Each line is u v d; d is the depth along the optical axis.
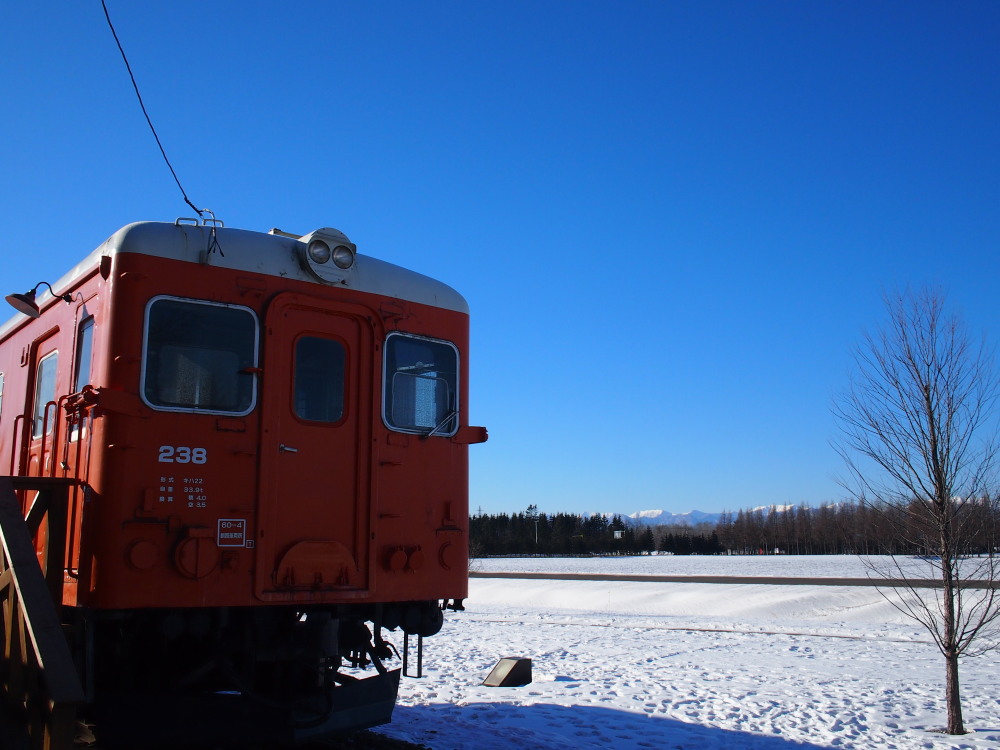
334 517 5.86
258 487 5.53
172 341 5.42
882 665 12.43
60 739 4.00
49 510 5.22
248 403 5.63
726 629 17.78
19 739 4.50
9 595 4.72
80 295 6.03
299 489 5.73
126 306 5.32
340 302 6.12
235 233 5.84
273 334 5.78
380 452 6.14
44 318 6.83
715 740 7.64
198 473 5.35
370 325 6.26
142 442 5.19
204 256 5.61
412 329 6.53
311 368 5.99
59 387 6.25
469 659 12.82
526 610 23.67
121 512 5.05
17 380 7.34
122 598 4.96
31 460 6.76
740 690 10.13
